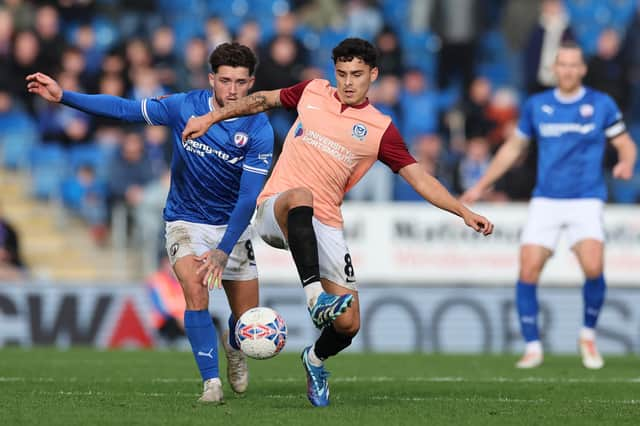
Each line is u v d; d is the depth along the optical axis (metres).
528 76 59.78
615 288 49.59
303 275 22.23
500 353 48.62
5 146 60.84
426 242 50.84
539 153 38.06
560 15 59.69
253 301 26.81
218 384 24.23
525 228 38.31
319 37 66.38
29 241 58.78
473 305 49.53
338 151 23.86
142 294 48.94
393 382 31.20
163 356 41.28
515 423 21.50
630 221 50.12
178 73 61.56
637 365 38.69
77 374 33.16
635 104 62.12
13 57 61.31
